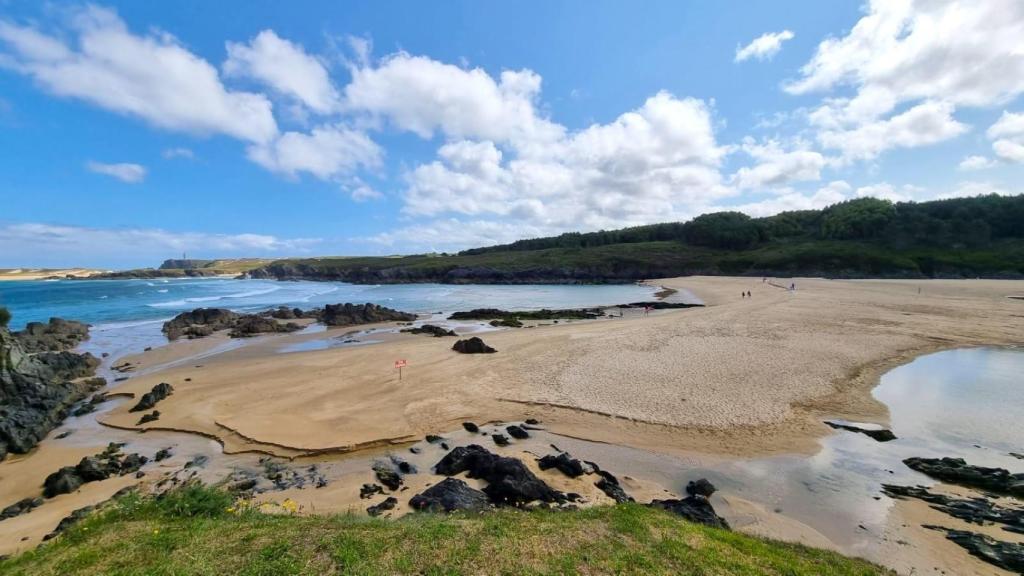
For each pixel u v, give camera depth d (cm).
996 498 1219
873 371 2358
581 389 2092
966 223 10119
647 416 1788
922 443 1567
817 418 1762
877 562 969
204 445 1647
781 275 10012
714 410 1833
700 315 4375
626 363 2511
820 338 3106
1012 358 2614
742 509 1189
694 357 2611
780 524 1120
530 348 2973
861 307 4669
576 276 12106
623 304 6244
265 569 656
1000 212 10100
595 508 1006
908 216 10881
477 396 2041
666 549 768
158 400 2073
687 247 13062
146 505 922
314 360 2795
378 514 1119
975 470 1331
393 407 1931
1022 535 1049
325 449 1557
